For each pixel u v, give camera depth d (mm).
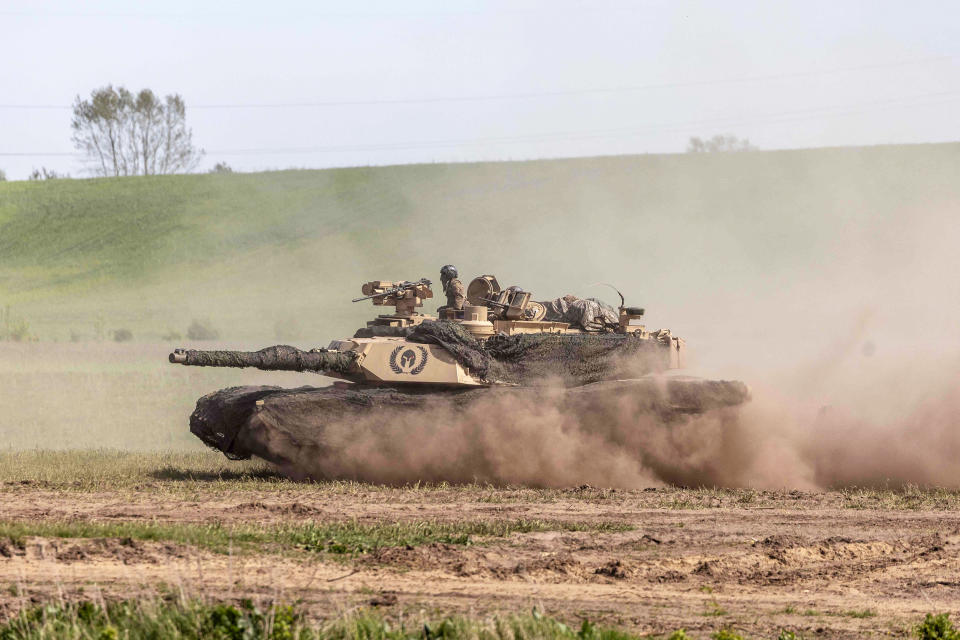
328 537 50438
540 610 38062
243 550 47156
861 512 63719
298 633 33062
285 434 74938
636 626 38094
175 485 69812
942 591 44656
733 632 36875
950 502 68750
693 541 53781
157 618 34344
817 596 43562
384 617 37062
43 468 79375
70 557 44844
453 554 47906
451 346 78000
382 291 85812
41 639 32531
